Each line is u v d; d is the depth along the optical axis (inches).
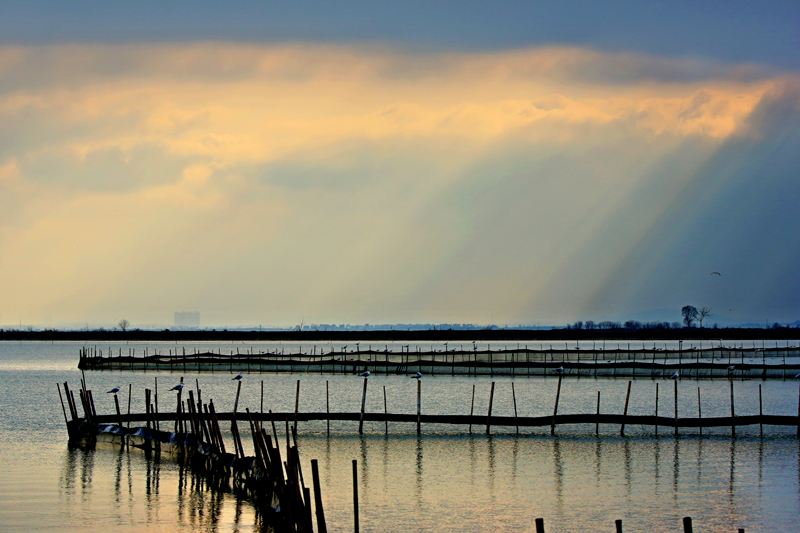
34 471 2524.6
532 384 5374.0
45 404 4308.6
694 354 7273.6
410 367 5999.0
